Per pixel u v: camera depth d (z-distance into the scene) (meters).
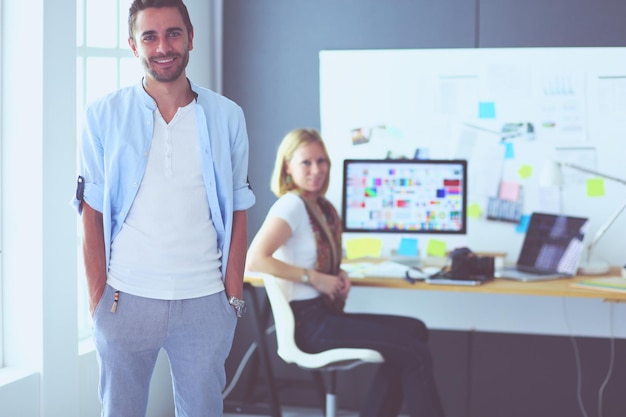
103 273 2.35
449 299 4.13
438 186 3.80
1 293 2.89
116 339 2.32
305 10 4.16
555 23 3.98
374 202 3.82
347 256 3.94
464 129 4.05
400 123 4.09
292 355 3.17
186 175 2.35
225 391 4.28
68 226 2.97
